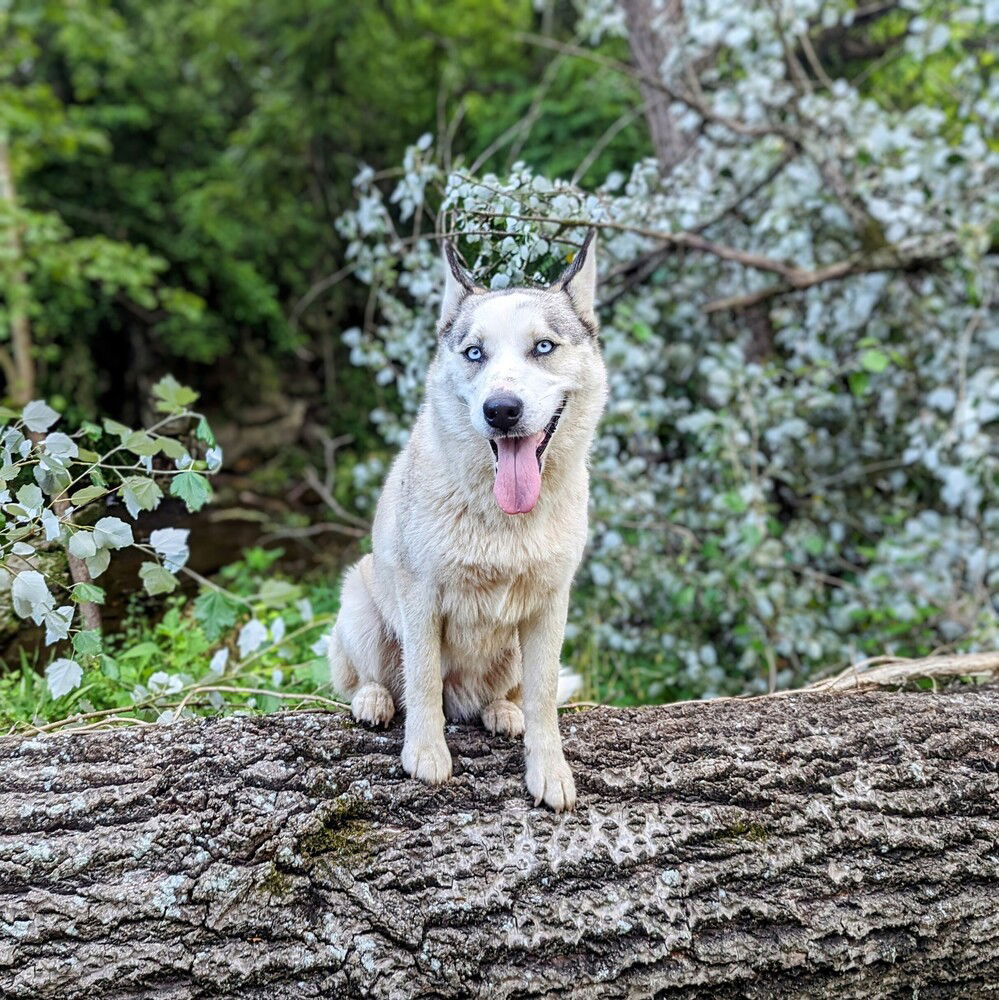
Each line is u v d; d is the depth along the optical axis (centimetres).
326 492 317
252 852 112
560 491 126
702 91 292
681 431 263
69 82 577
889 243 242
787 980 118
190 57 585
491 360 123
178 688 146
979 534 229
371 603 142
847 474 260
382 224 224
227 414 532
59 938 106
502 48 517
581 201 181
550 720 125
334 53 519
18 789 114
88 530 135
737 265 271
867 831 126
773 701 141
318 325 570
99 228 549
